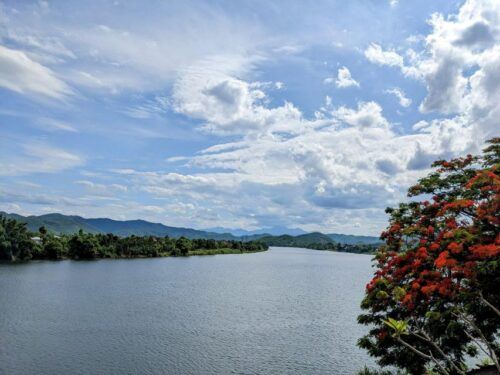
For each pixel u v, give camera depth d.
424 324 18.91
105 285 92.75
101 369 36.97
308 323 57.84
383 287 19.95
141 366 38.09
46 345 43.72
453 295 16.81
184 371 37.12
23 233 160.38
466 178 22.50
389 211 24.75
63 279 101.38
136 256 195.88
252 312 65.50
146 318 58.38
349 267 179.75
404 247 22.44
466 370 20.44
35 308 63.22
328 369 38.50
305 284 107.94
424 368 19.81
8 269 122.44
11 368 36.62
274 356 42.06
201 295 82.62
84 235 178.88
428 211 22.44
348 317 62.78
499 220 17.67
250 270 147.62
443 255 17.19
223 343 46.38
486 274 16.69
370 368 38.25
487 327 18.06
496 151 22.86
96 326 52.72
